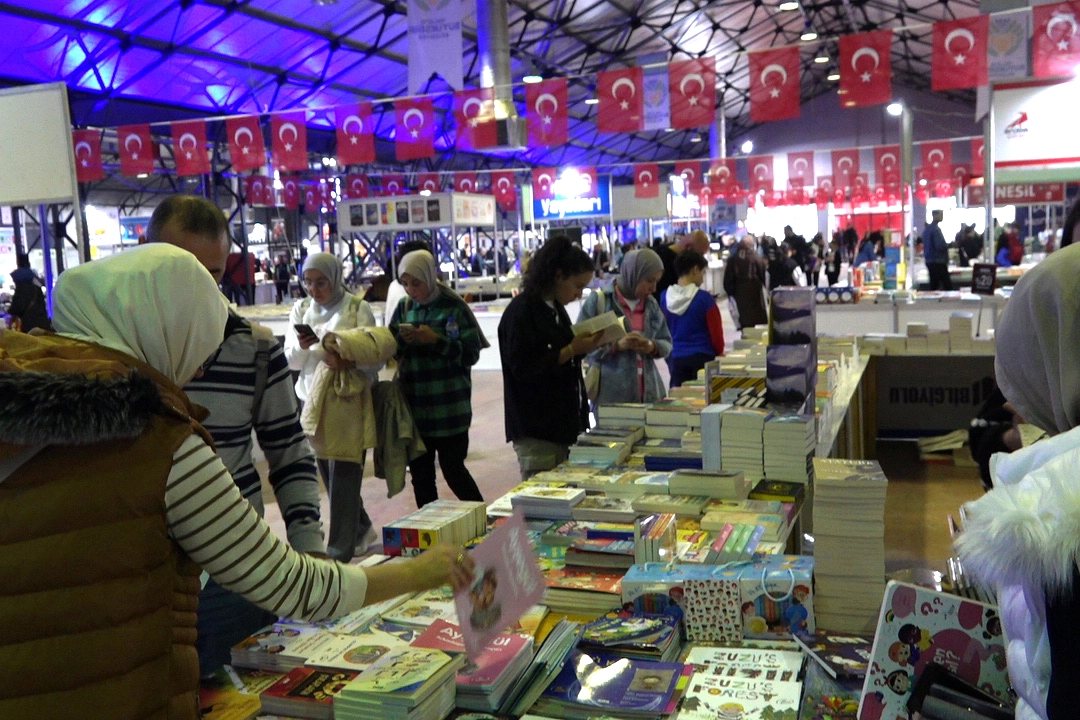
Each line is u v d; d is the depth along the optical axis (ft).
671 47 67.46
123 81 38.06
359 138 24.95
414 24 28.96
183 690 3.57
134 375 3.32
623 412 12.45
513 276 48.16
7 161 15.05
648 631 6.10
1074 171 26.16
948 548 14.55
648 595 6.55
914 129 105.09
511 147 39.70
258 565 3.68
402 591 4.34
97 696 3.17
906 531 15.52
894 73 99.25
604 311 14.75
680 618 6.46
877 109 106.63
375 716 4.86
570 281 12.01
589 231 70.23
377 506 17.76
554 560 7.75
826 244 94.63
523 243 58.70
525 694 5.41
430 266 13.08
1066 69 18.35
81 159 25.76
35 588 3.10
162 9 34.60
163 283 3.85
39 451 3.19
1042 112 25.75
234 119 25.35
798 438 9.73
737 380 12.06
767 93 20.15
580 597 6.86
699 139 100.58
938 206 76.02
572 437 12.51
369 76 48.85
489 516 9.06
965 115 102.06
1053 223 59.88
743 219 92.48
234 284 43.68
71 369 3.32
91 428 3.11
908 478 18.97
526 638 5.77
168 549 3.42
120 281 3.77
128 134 25.59
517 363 11.93
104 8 33.17
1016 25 18.48
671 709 5.21
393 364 13.75
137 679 3.28
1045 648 3.05
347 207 36.47
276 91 45.14
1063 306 3.46
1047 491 2.90
